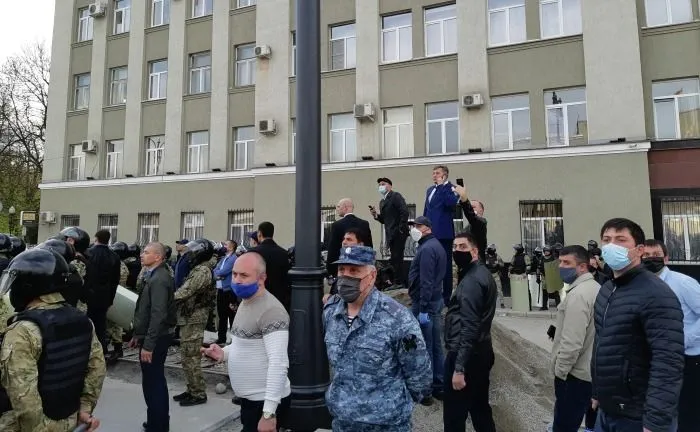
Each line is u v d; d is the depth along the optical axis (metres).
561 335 3.73
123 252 8.78
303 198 3.81
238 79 18.23
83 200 20.16
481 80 14.28
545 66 13.72
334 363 2.57
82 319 2.50
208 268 5.36
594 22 13.25
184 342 5.24
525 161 13.57
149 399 4.15
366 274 2.56
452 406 3.71
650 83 12.88
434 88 14.88
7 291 2.39
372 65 15.57
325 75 16.23
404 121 15.35
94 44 20.70
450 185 6.11
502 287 13.34
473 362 3.71
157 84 19.66
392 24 15.76
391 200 7.42
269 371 2.97
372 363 2.45
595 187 12.82
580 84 13.34
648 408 2.43
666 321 2.50
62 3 21.70
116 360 6.80
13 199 29.19
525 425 4.70
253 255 3.19
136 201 19.14
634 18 12.88
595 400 3.04
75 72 21.09
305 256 3.73
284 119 16.67
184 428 4.54
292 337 3.57
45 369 2.25
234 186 17.59
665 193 12.34
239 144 18.02
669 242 12.29
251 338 3.10
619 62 12.92
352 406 2.45
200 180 18.12
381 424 2.41
